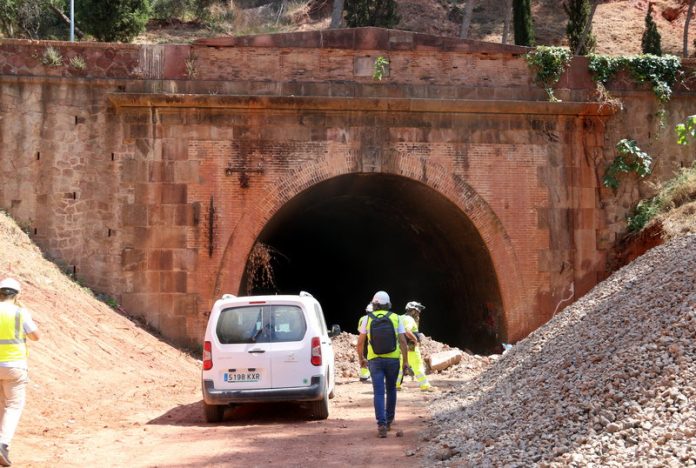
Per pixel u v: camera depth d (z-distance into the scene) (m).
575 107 20.77
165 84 19.88
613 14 43.44
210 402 10.91
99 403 11.98
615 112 21.06
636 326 9.41
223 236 19.64
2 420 7.60
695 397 6.80
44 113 19.56
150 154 19.69
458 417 10.30
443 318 27.42
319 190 21.86
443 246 24.72
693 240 14.12
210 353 11.09
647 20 36.47
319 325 11.85
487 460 7.27
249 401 10.95
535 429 7.73
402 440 9.41
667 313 9.23
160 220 19.59
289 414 12.02
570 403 7.97
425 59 20.84
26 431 9.34
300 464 7.99
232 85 20.06
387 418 10.09
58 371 12.85
